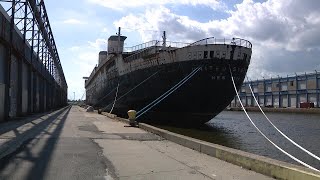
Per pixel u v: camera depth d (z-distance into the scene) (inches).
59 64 3412.9
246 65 1245.7
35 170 339.6
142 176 326.3
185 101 1246.3
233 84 1215.6
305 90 3506.4
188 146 516.7
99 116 1422.2
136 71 1470.2
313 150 833.5
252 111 3722.9
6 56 989.8
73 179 309.0
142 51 1413.6
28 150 460.1
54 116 1375.5
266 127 1525.6
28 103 1382.9
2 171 333.1
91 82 3348.9
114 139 604.4
